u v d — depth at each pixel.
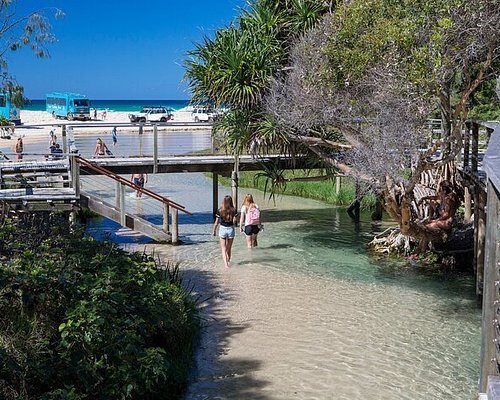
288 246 15.59
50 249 8.63
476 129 12.45
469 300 11.41
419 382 8.04
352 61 11.64
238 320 10.34
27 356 6.24
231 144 16.30
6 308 6.89
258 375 8.27
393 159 11.73
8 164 16.52
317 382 8.06
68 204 14.33
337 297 11.55
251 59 15.21
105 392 6.55
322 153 15.19
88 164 14.98
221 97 15.51
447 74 11.05
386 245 14.99
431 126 14.27
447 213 13.52
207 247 15.48
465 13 10.70
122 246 15.51
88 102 70.81
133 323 7.30
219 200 22.66
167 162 18.52
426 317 10.48
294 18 15.66
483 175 12.10
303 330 9.90
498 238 4.29
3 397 5.79
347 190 22.30
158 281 9.95
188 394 7.73
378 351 9.05
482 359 4.40
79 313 6.77
